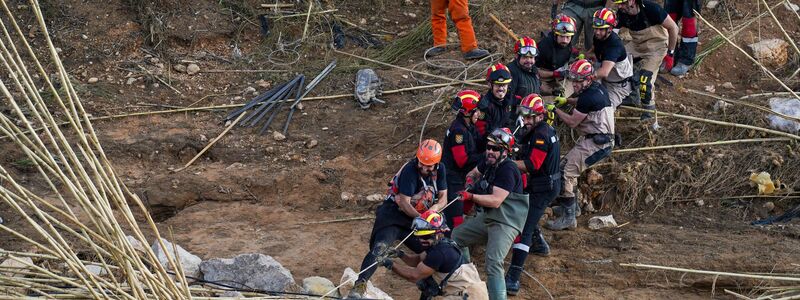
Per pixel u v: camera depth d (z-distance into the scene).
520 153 12.67
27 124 7.93
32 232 13.45
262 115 17.30
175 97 17.98
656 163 15.26
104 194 8.30
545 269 13.45
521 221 11.97
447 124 16.64
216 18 19.86
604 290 13.00
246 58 19.20
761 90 17.66
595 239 14.09
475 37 19.58
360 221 14.56
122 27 19.30
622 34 18.39
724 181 15.06
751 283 12.82
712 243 13.88
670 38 15.37
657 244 13.92
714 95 17.27
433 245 10.52
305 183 15.44
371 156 16.20
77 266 8.43
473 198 11.63
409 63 18.97
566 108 15.45
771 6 19.98
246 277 11.60
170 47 19.22
